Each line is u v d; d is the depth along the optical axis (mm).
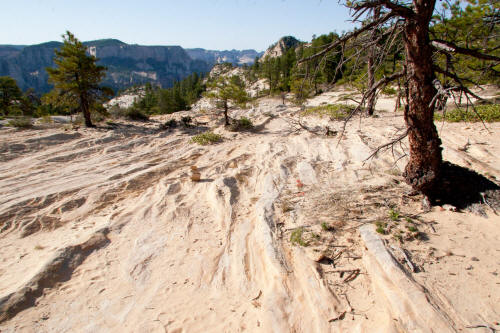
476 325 3494
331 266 4988
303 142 13336
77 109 23359
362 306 4164
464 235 5184
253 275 5367
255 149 14148
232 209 7953
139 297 5266
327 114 19016
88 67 19406
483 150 9188
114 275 5891
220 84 20891
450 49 4824
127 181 10703
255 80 85375
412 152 6055
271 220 6773
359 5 4156
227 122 21078
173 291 5348
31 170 12562
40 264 5969
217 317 4625
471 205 5852
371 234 5477
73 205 9039
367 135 12891
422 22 4680
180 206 8547
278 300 4500
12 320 4715
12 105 44094
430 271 4430
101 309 5012
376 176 8453
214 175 10867
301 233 6004
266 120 22469
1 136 17172
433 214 5902
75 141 17312
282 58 63312
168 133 20391
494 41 8414
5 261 6367
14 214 8352
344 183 8383
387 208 6375
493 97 16328
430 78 5145
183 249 6559
